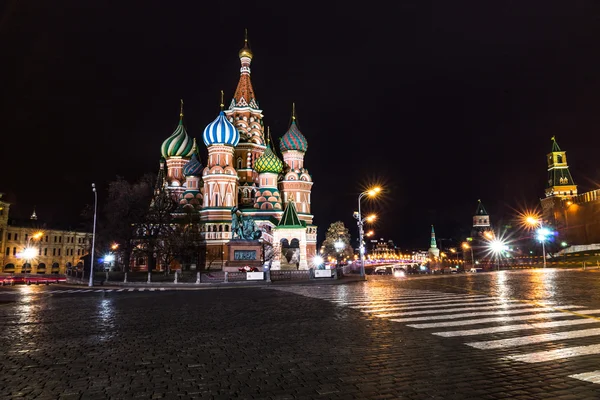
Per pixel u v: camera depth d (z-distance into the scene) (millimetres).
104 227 62688
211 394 7266
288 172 89500
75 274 54781
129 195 62219
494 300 20031
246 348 10773
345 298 23344
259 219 78312
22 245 105688
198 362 9445
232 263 54219
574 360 9016
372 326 13562
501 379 7824
